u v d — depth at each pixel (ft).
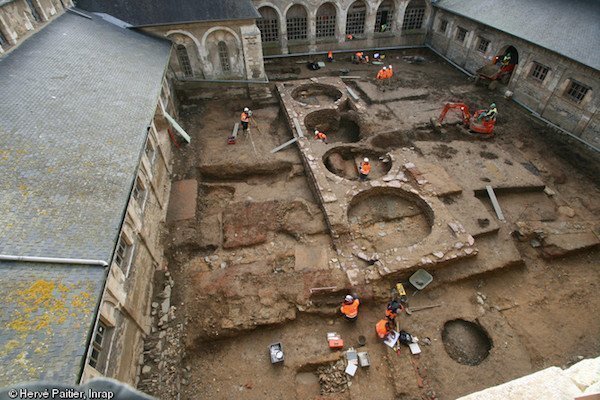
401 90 91.25
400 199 61.05
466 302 47.98
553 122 78.07
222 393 39.52
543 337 44.45
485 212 56.59
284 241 54.65
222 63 84.79
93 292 27.58
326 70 105.19
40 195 32.32
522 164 69.05
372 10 107.04
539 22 80.33
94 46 59.47
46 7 57.26
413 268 48.39
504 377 40.65
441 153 68.80
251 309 44.47
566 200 62.59
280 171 68.59
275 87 91.45
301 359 41.96
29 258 27.50
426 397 38.78
